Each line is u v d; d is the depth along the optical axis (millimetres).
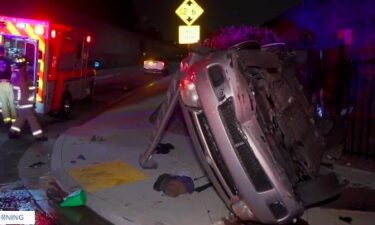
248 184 4203
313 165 5184
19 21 10742
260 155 4141
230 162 4246
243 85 4281
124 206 5625
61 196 6004
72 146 8586
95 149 8391
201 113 4559
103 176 6770
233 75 4293
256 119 4227
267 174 4133
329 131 6215
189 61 5266
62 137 9406
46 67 10906
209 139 4539
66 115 12492
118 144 8820
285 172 4340
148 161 7195
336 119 6391
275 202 4199
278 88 5207
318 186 4707
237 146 4223
